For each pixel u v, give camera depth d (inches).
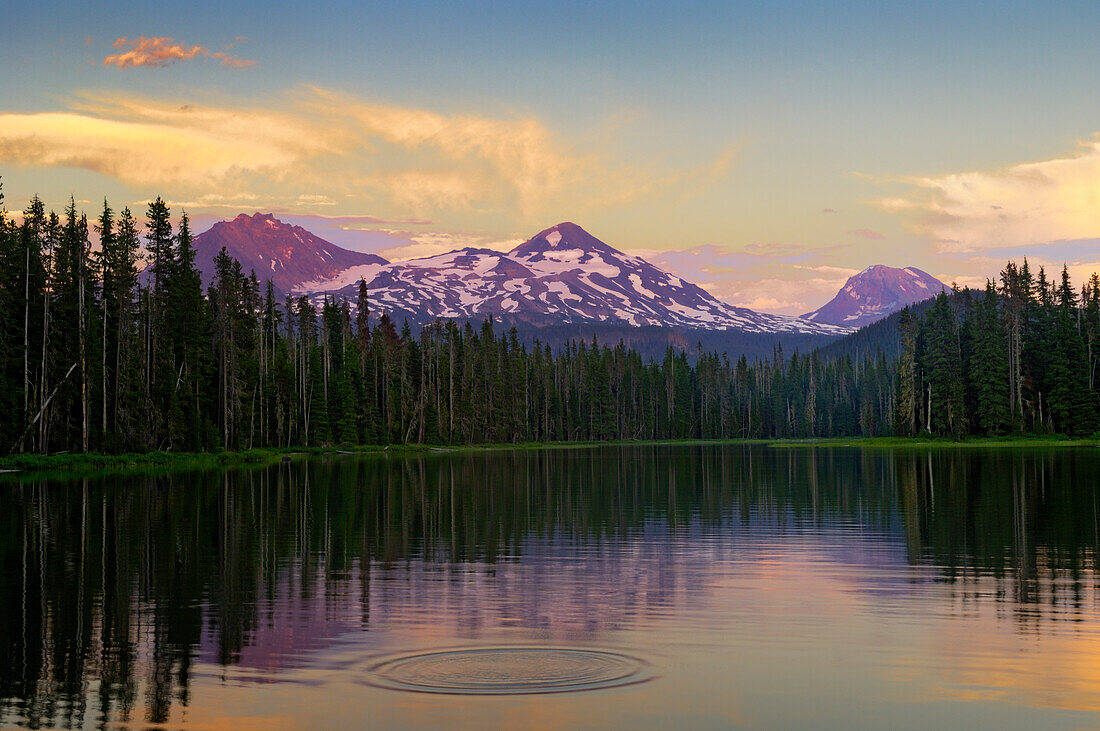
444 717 566.9
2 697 606.9
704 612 841.5
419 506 1835.6
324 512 1713.8
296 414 4965.6
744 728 549.3
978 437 5083.7
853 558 1152.2
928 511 1683.1
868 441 5703.7
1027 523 1488.7
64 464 2970.0
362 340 6077.8
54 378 3297.2
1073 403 4832.7
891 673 652.7
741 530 1444.4
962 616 821.2
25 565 1108.5
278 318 5128.0
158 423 3462.1
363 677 646.5
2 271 3080.7
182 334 3698.3
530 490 2268.7
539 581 1000.2
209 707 586.2
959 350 5177.2
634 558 1162.0
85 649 720.3
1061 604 868.6
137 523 1529.3
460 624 798.5
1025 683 629.3
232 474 2851.9
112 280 3484.3
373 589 956.6
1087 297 5359.3
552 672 656.4
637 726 552.4
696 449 6063.0
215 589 957.2
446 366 6628.9
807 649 713.0
